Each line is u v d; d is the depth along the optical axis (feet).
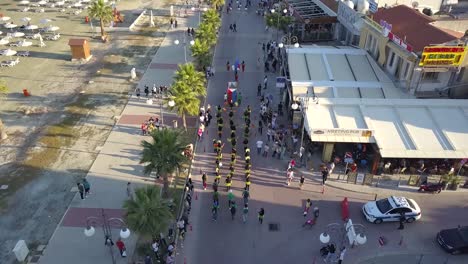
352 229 91.30
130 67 179.52
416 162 114.93
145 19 241.55
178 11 257.55
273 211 102.17
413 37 132.98
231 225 98.22
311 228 97.30
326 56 152.25
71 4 267.80
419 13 146.72
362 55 153.79
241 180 112.37
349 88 131.54
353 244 91.15
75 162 118.01
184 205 101.60
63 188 108.06
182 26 230.48
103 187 108.27
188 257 89.40
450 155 104.53
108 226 95.55
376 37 146.20
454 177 107.86
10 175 112.57
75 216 98.94
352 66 145.69
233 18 246.47
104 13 204.03
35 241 92.27
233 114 143.64
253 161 120.06
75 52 183.42
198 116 141.18
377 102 122.42
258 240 94.07
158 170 94.99
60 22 236.43
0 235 93.76
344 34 192.24
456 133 111.65
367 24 154.10
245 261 88.63
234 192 108.06
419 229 97.25
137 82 165.48
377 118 116.57
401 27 142.72
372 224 98.22
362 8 167.94
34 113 142.61
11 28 220.02
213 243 93.15
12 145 125.49
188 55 192.13
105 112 143.84
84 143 126.62
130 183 109.60
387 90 130.93
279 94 158.40
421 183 109.60
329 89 131.44
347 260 88.69
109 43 207.00
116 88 160.76
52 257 88.17
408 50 126.41
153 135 96.27
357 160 118.01
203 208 103.09
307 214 101.04
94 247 90.63
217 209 100.07
